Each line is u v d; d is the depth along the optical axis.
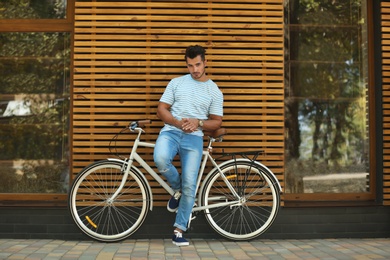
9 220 5.48
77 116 5.50
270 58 5.60
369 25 5.91
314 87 5.93
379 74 5.79
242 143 5.56
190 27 5.57
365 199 5.82
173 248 4.95
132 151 5.25
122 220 5.47
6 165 5.74
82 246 5.03
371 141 5.85
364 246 5.12
